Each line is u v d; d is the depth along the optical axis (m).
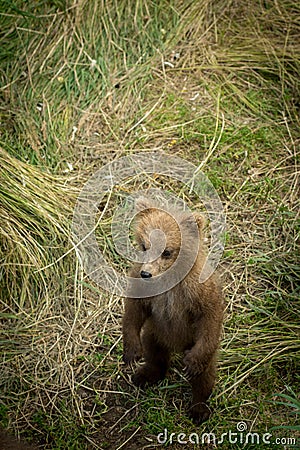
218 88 9.34
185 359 5.81
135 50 9.62
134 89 9.25
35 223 7.33
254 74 9.52
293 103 9.19
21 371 6.43
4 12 9.43
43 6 9.55
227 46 9.84
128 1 9.80
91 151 8.59
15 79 9.02
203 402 6.01
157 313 5.99
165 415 6.02
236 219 7.84
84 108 9.00
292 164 8.50
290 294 7.03
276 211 7.89
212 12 10.12
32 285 7.02
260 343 6.59
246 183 8.23
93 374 6.44
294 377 6.33
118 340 6.71
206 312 5.86
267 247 7.53
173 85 9.39
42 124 8.71
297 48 9.74
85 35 9.50
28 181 7.73
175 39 9.80
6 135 8.52
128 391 6.30
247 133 8.76
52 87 9.07
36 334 6.73
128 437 5.92
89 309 6.97
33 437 5.93
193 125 8.92
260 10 10.15
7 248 7.05
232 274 7.24
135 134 8.80
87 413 6.12
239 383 6.27
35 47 9.28
